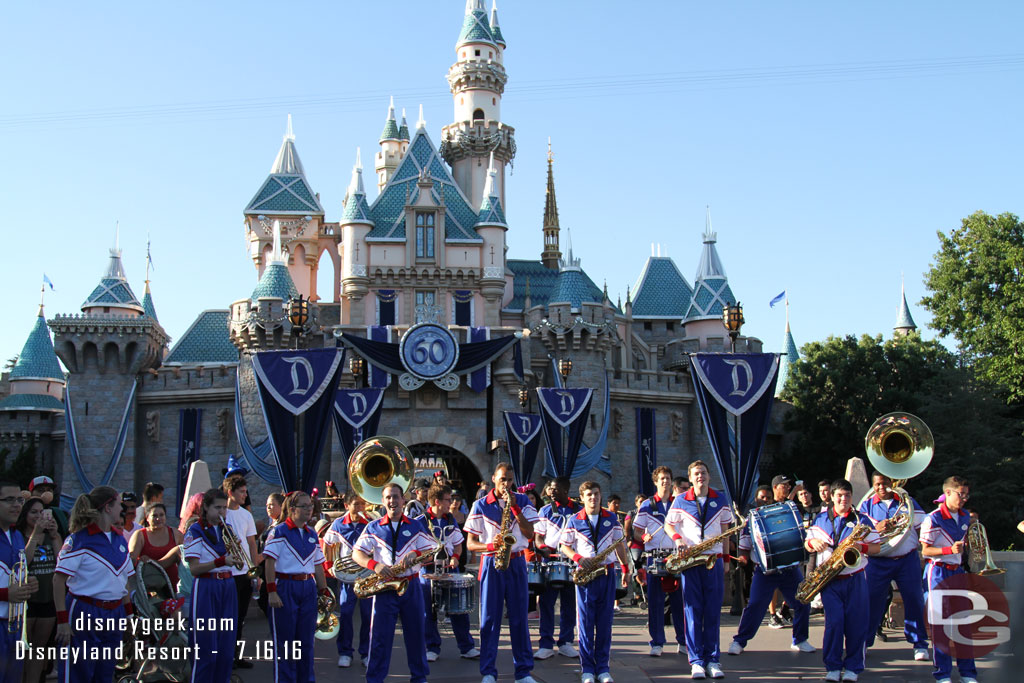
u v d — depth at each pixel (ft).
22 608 38.42
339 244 246.68
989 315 206.90
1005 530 193.36
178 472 203.72
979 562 46.78
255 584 55.36
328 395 90.27
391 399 190.60
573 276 214.28
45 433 237.45
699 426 225.35
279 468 89.45
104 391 205.87
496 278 228.22
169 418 208.23
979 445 195.62
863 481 72.02
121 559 40.40
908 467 48.85
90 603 39.42
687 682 46.60
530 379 203.41
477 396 192.95
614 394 212.84
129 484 202.59
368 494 47.14
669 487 53.78
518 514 47.44
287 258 249.34
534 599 75.92
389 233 230.07
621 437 214.28
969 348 214.07
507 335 192.13
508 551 46.29
